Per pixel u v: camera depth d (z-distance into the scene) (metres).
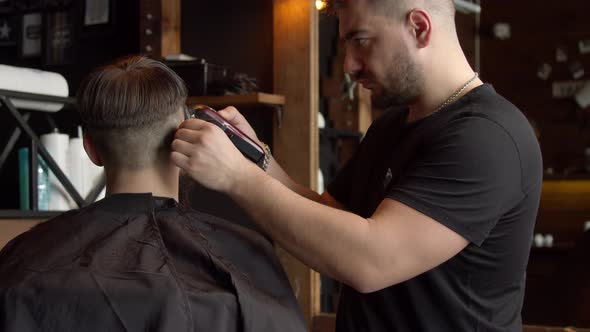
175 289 1.16
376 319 1.40
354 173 1.60
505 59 5.43
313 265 1.28
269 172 1.67
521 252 1.38
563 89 5.25
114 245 1.21
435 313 1.35
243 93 2.74
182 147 1.25
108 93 1.28
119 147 1.30
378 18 1.35
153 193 1.32
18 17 3.37
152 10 2.96
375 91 1.43
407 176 1.31
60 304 1.14
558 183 5.05
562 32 5.27
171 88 1.32
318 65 2.88
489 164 1.26
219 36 2.96
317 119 2.79
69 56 3.26
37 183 2.27
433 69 1.38
